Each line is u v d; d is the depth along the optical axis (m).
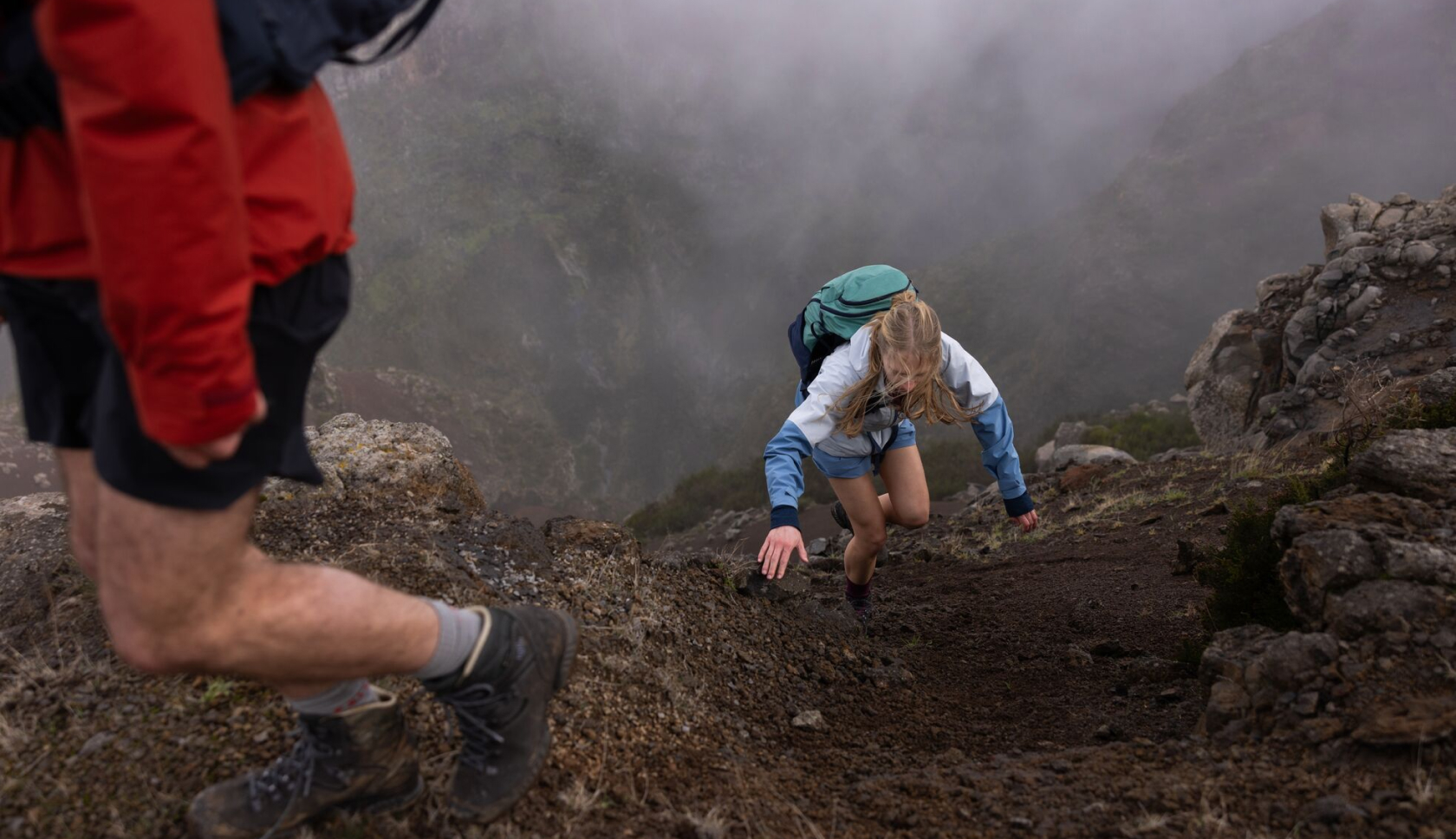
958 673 3.44
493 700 1.56
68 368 1.16
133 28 0.85
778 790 2.09
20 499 3.25
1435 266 8.73
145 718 1.86
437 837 1.63
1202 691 2.56
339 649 1.32
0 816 1.62
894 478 3.63
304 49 1.12
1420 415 3.72
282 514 2.90
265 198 1.10
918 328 2.99
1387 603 1.98
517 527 2.99
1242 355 10.21
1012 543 6.28
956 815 1.90
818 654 3.26
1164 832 1.69
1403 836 1.55
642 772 2.02
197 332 0.93
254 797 1.55
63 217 1.03
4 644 2.25
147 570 1.13
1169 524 5.68
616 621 2.67
